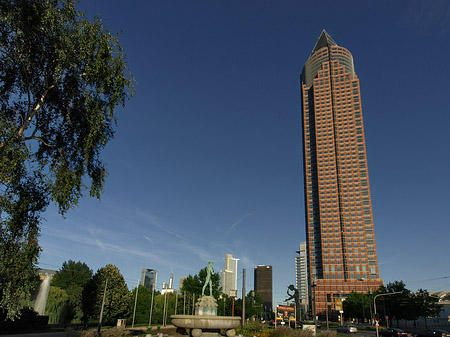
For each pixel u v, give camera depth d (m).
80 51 16.47
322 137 192.12
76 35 16.23
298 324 83.94
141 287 85.56
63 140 18.09
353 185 177.00
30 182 15.99
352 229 168.88
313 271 171.12
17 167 15.02
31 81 16.69
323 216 175.88
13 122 15.50
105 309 65.56
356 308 107.06
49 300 59.91
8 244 14.56
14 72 16.00
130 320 76.88
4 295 14.62
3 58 15.34
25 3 14.95
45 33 15.49
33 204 15.59
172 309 89.62
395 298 90.69
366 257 162.12
